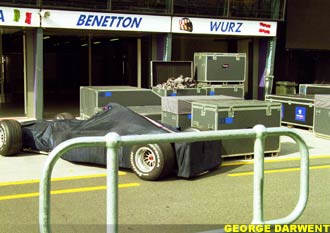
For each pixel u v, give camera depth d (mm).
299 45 18922
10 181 6734
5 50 18250
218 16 14625
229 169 7684
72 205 5656
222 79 14461
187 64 14570
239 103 8422
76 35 15953
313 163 8188
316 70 19734
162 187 6523
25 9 12086
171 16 13977
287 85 16922
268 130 3645
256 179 3674
